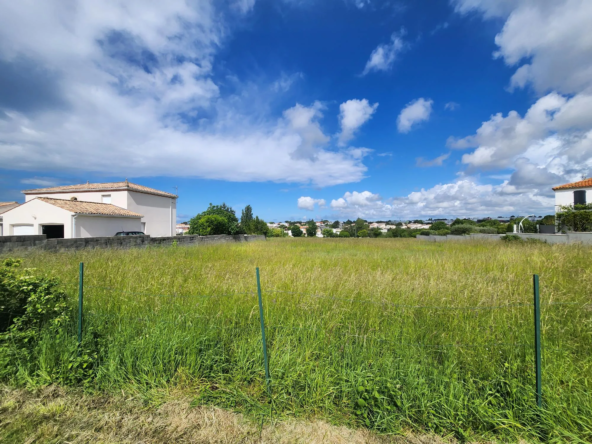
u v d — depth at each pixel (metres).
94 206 21.06
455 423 2.18
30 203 18.02
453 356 2.75
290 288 4.56
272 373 2.71
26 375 2.69
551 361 2.62
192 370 2.79
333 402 2.46
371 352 2.88
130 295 4.39
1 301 3.12
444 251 12.63
